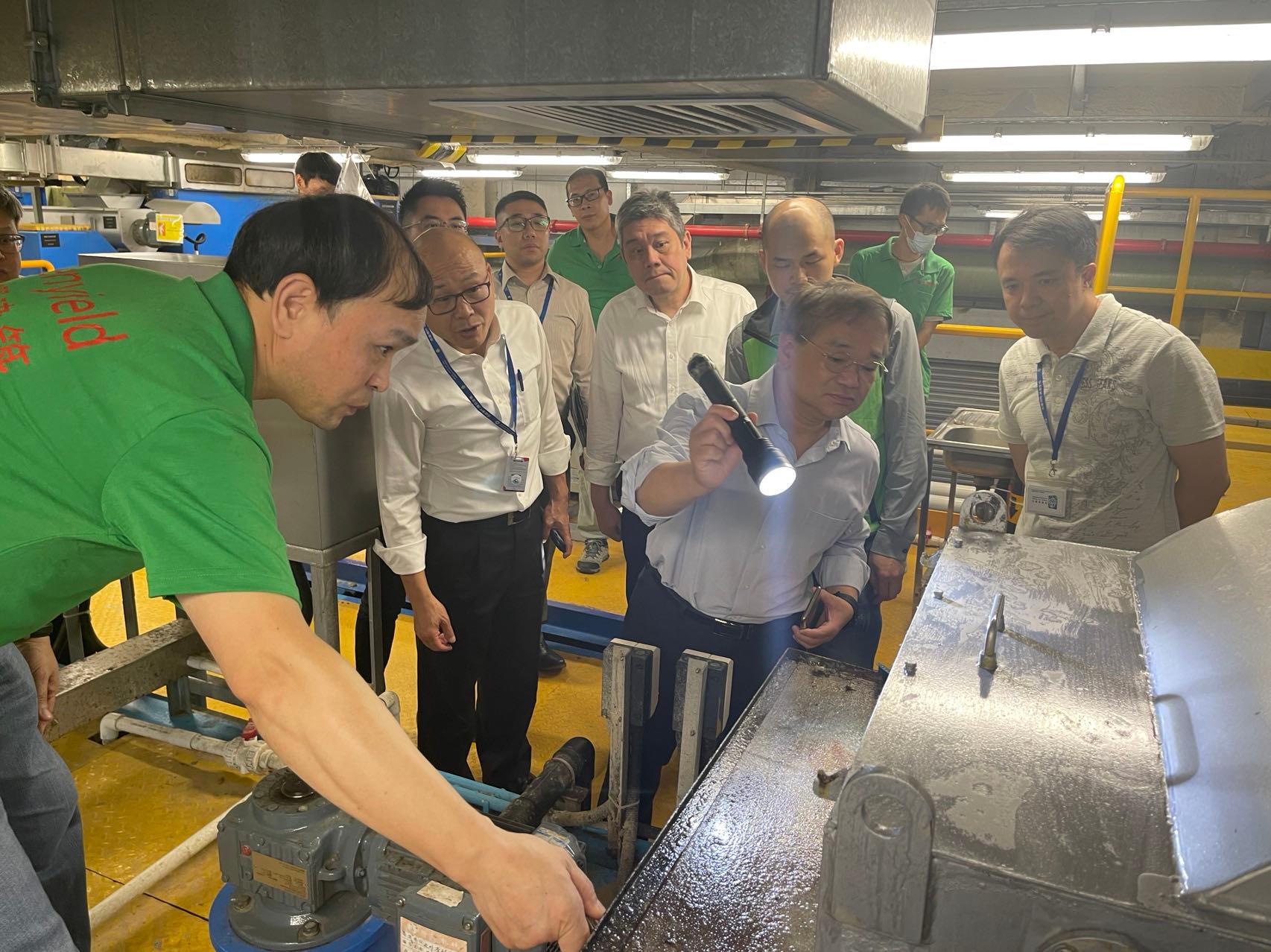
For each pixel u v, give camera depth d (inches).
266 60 33.9
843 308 55.4
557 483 93.2
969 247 327.0
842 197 367.6
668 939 28.7
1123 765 24.4
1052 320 73.4
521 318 84.3
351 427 76.2
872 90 30.5
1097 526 76.2
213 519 29.5
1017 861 20.4
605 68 29.0
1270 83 233.3
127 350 32.4
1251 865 18.4
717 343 99.0
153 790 83.0
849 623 67.9
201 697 97.7
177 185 235.6
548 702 113.3
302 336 36.7
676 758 98.3
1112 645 31.9
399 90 32.6
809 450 61.1
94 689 77.5
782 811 35.2
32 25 37.4
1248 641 27.0
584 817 54.1
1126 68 243.3
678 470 57.0
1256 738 21.9
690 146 45.4
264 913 52.0
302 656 29.3
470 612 81.2
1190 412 70.1
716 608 65.1
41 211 215.8
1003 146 171.5
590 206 140.2
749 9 26.6
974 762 24.4
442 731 84.7
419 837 29.4
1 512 32.5
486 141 50.8
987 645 30.3
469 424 75.8
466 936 39.2
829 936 22.6
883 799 20.7
